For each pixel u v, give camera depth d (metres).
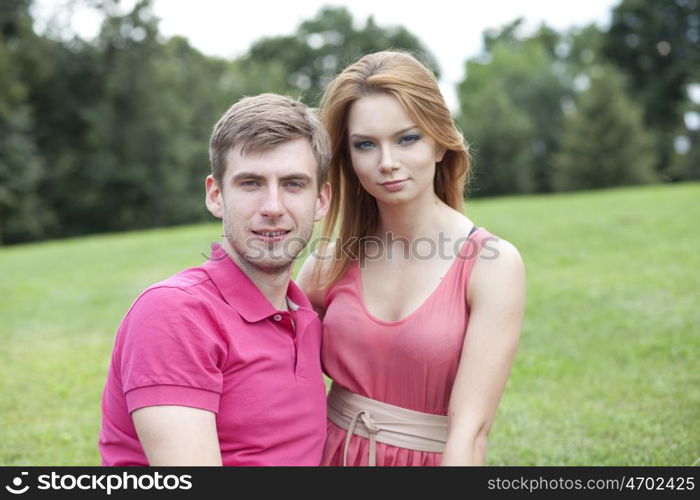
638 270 7.35
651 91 42.38
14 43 31.77
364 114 2.13
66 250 13.89
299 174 2.01
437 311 2.16
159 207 34.09
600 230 10.23
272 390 2.00
